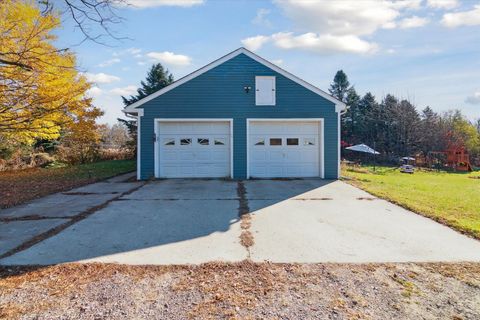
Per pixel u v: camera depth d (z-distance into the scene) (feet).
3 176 42.22
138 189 28.37
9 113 26.40
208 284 9.86
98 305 8.62
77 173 43.39
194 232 15.39
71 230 15.75
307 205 21.72
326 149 35.81
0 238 14.49
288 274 10.59
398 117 96.43
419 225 16.71
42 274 10.57
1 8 23.08
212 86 35.01
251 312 8.27
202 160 35.60
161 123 35.27
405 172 59.67
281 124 35.99
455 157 75.00
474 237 14.52
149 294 9.23
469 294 9.23
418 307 8.51
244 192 26.71
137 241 14.03
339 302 8.79
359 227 16.33
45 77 26.78
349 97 121.80
